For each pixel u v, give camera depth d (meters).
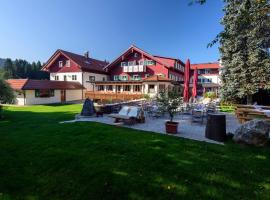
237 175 4.32
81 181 4.31
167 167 4.71
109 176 4.40
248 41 15.53
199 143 6.46
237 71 16.25
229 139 6.97
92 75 36.47
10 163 5.31
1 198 3.78
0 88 14.15
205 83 44.44
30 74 68.81
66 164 5.09
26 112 17.34
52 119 12.84
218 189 3.84
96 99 29.41
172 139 6.93
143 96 24.34
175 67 34.88
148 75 33.19
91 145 6.36
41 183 4.32
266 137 6.19
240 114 10.52
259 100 17.61
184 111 13.67
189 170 4.55
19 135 8.07
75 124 9.80
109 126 9.26
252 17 5.62
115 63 36.34
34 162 5.32
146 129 8.77
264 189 3.83
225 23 15.34
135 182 4.14
